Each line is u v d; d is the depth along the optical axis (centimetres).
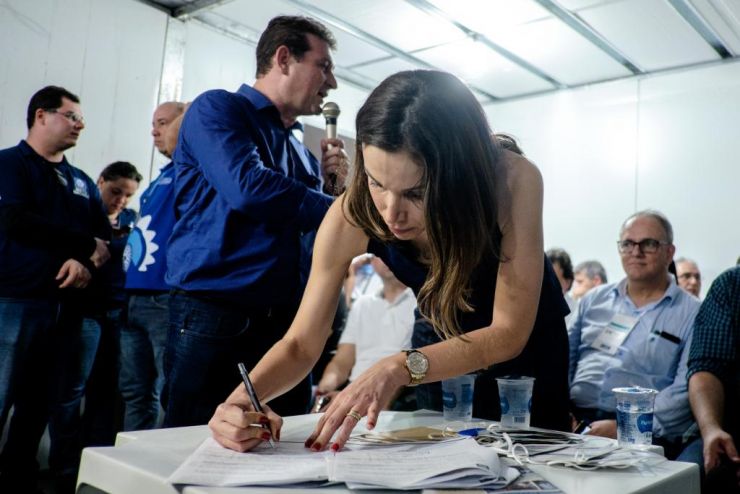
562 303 130
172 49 367
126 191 337
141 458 79
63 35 316
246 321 156
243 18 380
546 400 129
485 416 129
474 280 114
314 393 309
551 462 82
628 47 410
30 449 261
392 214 98
